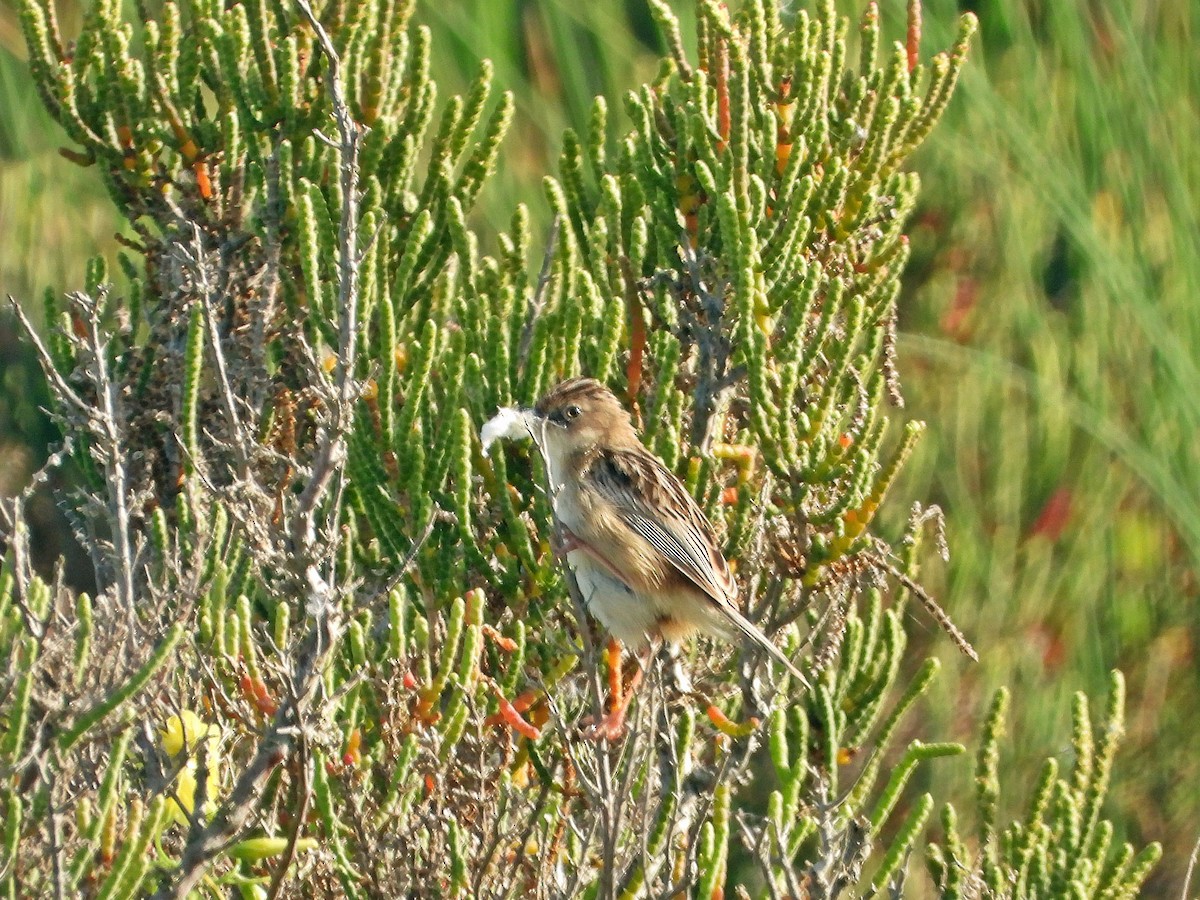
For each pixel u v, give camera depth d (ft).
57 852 20.51
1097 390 48.16
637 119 33.06
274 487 33.14
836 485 31.14
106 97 36.73
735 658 33.63
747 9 33.50
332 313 32.12
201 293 27.40
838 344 29.89
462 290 33.58
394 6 35.32
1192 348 49.11
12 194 48.93
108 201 49.83
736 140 31.76
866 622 33.94
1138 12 52.60
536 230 47.29
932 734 44.70
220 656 26.00
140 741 26.32
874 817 26.76
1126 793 46.39
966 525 45.75
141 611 28.78
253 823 23.02
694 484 31.55
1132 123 50.72
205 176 36.91
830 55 33.53
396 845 25.66
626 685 32.04
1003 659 45.16
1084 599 46.47
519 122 50.19
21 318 26.86
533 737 26.91
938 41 49.83
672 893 24.81
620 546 30.19
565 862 28.76
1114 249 49.75
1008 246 49.60
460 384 30.91
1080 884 28.68
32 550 45.47
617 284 32.78
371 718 28.96
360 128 35.22
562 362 31.96
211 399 35.06
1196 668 47.60
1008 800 44.37
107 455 26.76
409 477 30.32
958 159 50.14
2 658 23.75
